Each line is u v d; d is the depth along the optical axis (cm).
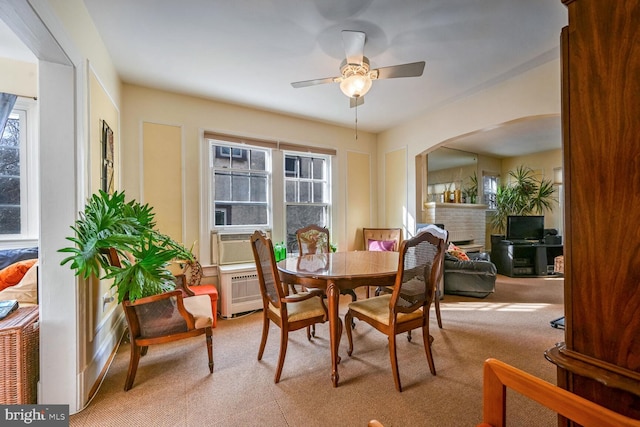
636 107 72
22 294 183
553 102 265
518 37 229
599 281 79
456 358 218
